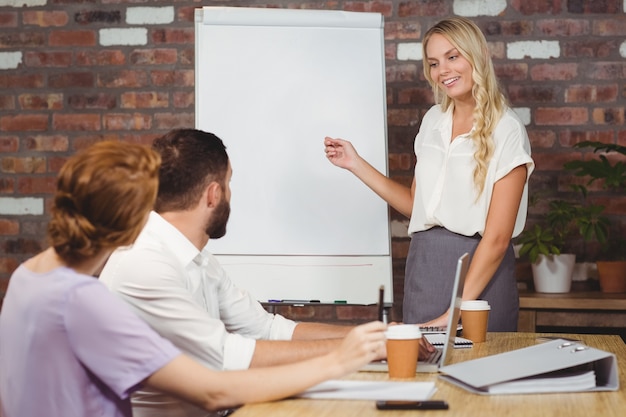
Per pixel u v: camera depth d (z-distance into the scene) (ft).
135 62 12.17
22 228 12.37
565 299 10.26
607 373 4.79
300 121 10.43
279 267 10.23
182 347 5.22
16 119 12.37
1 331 4.23
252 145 10.41
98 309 4.13
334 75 10.48
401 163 11.89
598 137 11.67
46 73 12.30
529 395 4.55
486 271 8.04
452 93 8.37
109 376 4.18
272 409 4.27
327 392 4.60
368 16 10.54
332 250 10.27
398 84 11.88
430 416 4.08
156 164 4.18
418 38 11.85
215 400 4.41
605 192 11.66
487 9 11.74
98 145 4.13
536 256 10.71
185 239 5.64
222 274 6.47
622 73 11.64
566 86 11.68
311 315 12.05
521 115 11.74
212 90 10.48
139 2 12.14
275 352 5.26
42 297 4.12
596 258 11.64
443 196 8.41
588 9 11.64
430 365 5.26
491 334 6.99
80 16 12.23
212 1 12.07
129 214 4.04
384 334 4.64
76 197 3.98
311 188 10.34
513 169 8.18
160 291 5.16
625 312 10.25
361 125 10.42
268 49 10.52
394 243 11.93
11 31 12.32
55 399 4.11
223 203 5.76
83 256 4.14
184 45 12.10
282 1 12.00
